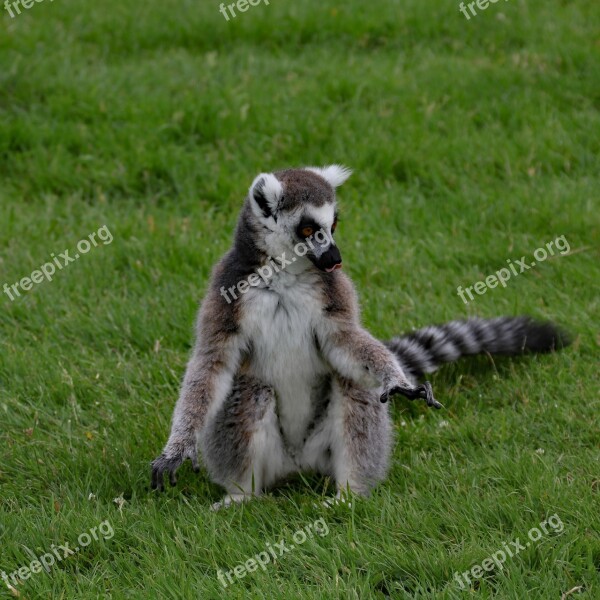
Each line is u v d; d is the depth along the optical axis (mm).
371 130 16766
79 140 16719
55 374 11438
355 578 7797
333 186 10125
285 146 16422
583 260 13562
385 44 20266
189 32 20625
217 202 15531
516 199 14922
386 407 9820
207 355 9375
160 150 16344
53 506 8984
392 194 15320
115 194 15930
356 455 9508
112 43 20297
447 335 11352
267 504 9117
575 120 16984
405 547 8250
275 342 9516
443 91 18062
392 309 12812
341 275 9875
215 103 17484
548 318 12320
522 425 10281
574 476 9203
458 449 9977
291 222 9352
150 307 12891
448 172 15812
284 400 9758
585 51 18859
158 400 11000
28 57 19000
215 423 9625
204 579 7969
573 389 10836
